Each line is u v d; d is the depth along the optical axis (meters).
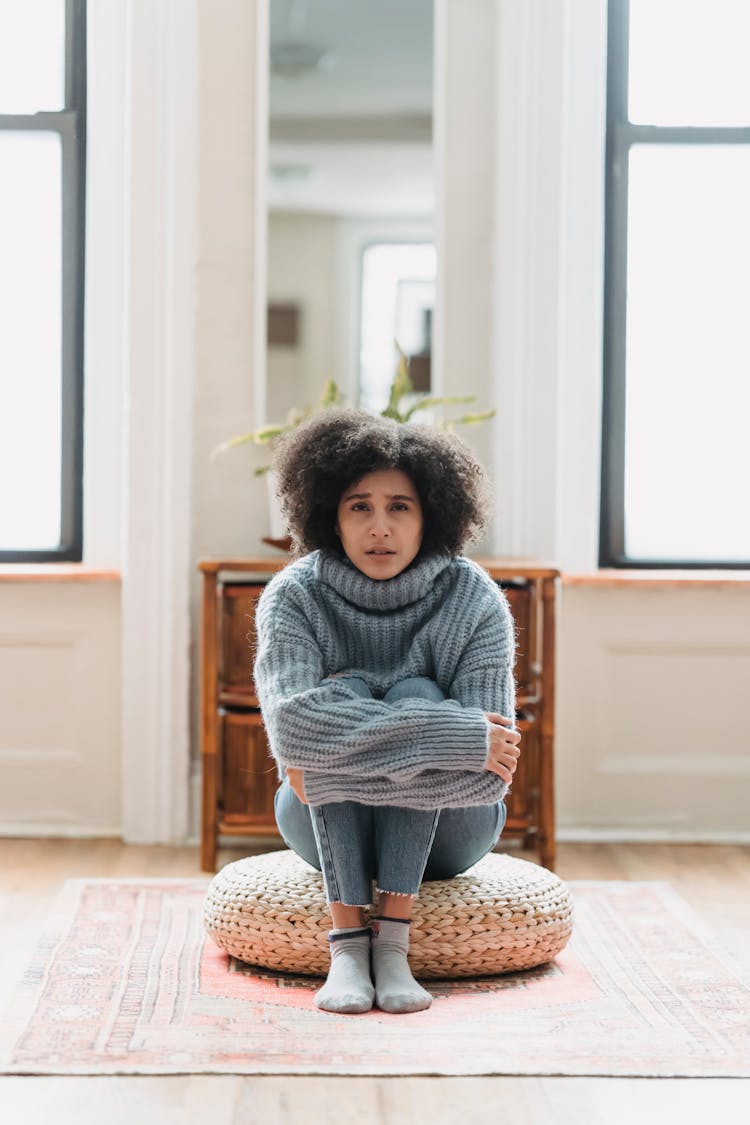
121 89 3.33
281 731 1.99
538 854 3.04
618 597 3.29
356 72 3.29
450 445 2.19
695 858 3.07
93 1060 1.73
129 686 3.18
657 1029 1.87
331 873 2.00
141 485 3.17
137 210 3.15
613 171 3.45
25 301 3.43
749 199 3.49
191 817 3.21
